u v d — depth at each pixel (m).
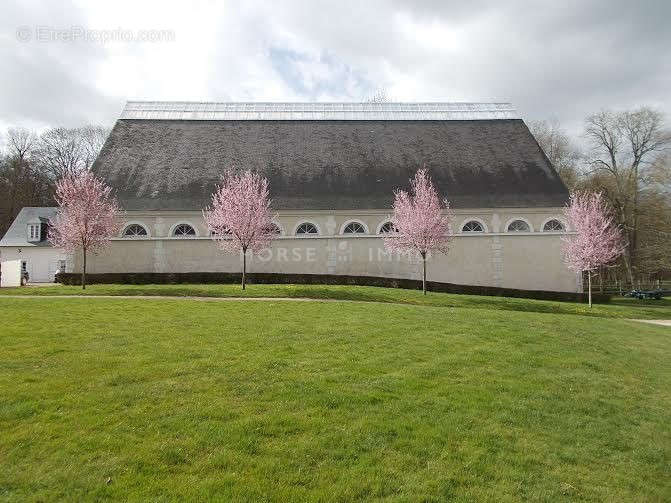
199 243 31.75
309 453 6.40
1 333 11.99
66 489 5.39
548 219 33.12
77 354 10.26
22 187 63.28
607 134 49.16
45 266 46.78
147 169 34.03
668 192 46.41
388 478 6.01
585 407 9.10
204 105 40.91
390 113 41.38
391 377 9.66
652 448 7.73
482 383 9.76
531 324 16.83
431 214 27.09
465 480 6.12
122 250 31.45
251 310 17.11
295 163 35.38
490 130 39.31
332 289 25.03
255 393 8.32
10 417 6.97
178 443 6.42
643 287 53.19
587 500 6.02
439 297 25.28
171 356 10.32
